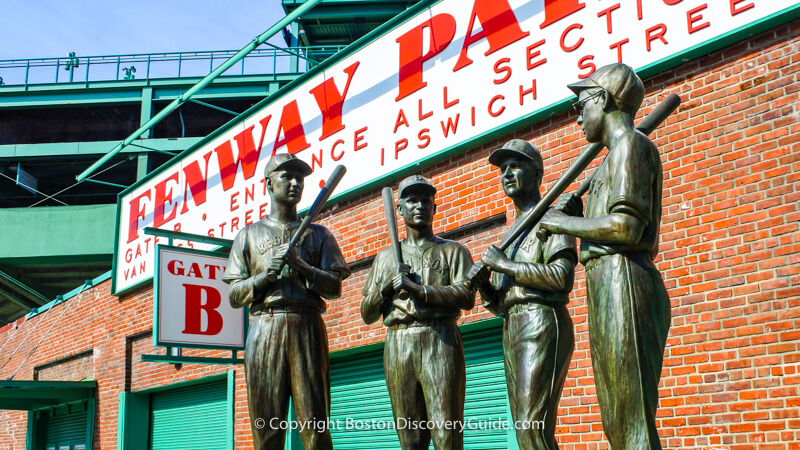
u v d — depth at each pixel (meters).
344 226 11.67
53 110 30.02
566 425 8.41
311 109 12.46
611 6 8.73
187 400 15.25
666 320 4.57
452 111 10.27
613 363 4.45
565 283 5.23
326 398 6.23
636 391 4.37
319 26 26.86
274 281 6.15
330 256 6.46
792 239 7.17
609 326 4.49
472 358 9.93
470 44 10.19
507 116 9.59
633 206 4.45
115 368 16.72
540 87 9.28
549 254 5.34
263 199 13.09
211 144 14.48
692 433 7.50
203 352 14.31
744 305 7.37
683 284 7.80
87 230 26.77
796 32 7.42
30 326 21.39
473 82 10.07
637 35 8.46
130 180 31.11
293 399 6.14
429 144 10.50
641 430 4.34
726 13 7.80
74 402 18.58
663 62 8.16
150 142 28.38
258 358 6.16
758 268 7.34
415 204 6.08
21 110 29.94
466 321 9.73
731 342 7.39
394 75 11.16
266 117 13.30
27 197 31.50
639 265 4.54
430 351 5.75
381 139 11.22
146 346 16.00
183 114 29.38
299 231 6.16
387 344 5.95
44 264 27.50
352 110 11.75
